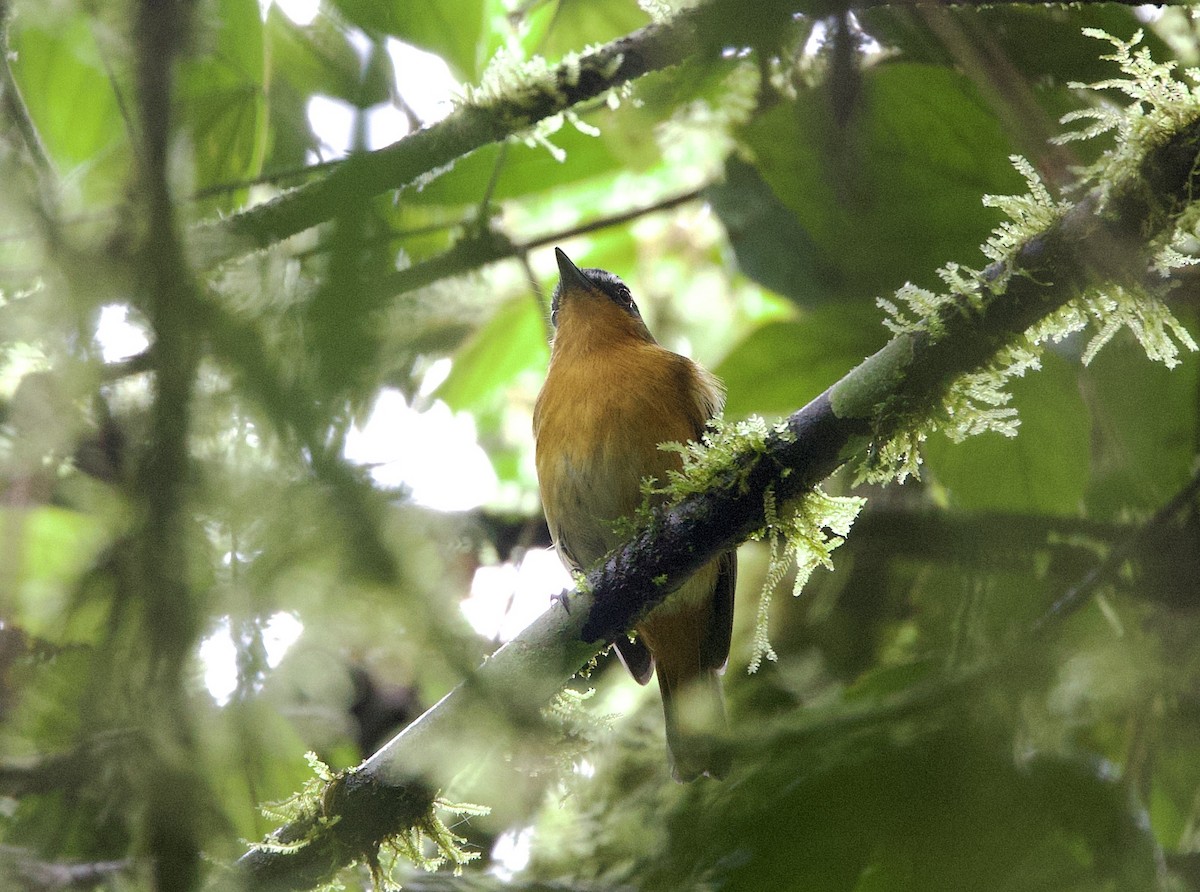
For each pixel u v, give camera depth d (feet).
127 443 9.86
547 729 15.21
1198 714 22.74
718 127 26.78
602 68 20.75
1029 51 26.02
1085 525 25.45
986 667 20.13
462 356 37.45
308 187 15.52
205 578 9.59
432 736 17.97
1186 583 23.61
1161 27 26.11
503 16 27.91
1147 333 18.29
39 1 12.27
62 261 9.84
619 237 41.45
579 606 19.81
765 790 18.75
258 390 9.41
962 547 24.81
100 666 9.67
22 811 12.15
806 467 19.35
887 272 25.20
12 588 13.62
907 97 24.53
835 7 12.54
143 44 9.68
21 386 10.78
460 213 27.32
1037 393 28.07
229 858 10.34
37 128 18.22
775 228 30.09
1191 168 17.30
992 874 17.10
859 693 21.38
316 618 9.61
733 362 30.66
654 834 23.99
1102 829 17.90
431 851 25.88
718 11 12.21
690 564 19.85
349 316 9.86
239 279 10.88
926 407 18.90
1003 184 24.66
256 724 10.02
